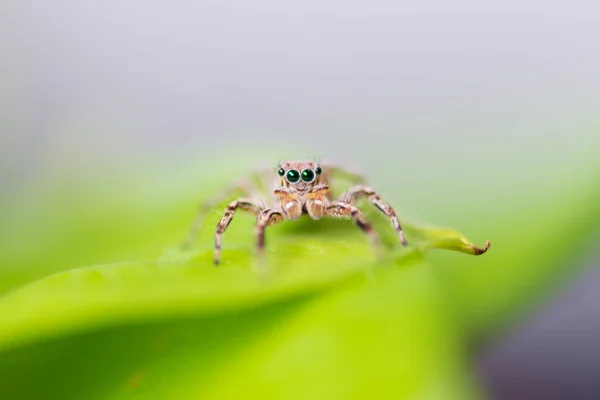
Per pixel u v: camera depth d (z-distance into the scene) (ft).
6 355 0.20
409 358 0.19
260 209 0.25
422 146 0.25
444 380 0.19
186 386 0.20
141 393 0.20
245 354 0.20
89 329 0.19
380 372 0.19
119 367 0.20
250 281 0.20
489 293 0.23
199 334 0.20
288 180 0.26
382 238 0.23
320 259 0.21
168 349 0.20
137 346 0.20
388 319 0.20
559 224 0.23
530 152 0.24
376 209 0.24
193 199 0.26
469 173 0.24
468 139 0.25
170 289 0.20
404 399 0.18
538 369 0.27
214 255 0.22
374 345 0.20
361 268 0.21
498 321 0.23
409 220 0.24
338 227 0.25
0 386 0.20
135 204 0.26
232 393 0.20
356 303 0.20
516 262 0.23
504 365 0.27
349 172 0.26
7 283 0.25
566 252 0.23
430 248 0.21
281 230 0.25
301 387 0.19
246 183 0.26
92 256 0.25
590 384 0.27
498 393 0.27
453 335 0.20
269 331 0.20
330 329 0.20
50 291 0.19
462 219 0.23
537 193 0.23
